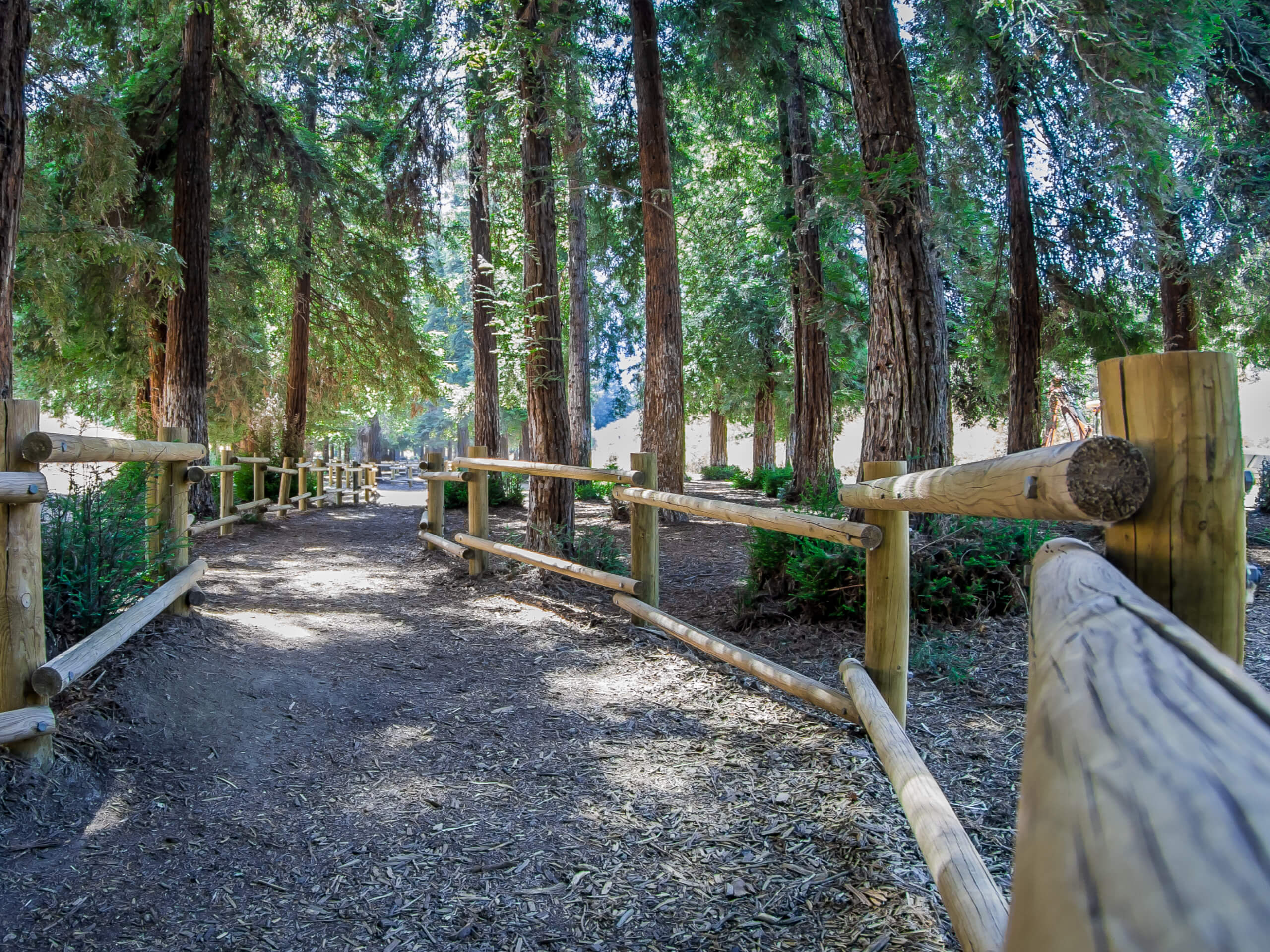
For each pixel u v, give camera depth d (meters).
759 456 24.83
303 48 12.34
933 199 7.66
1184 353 1.15
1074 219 11.00
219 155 13.23
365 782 3.55
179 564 5.26
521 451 32.38
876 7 6.38
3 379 4.57
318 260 17.53
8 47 4.49
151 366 12.95
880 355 6.32
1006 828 2.88
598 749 3.84
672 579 8.08
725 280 20.72
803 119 13.33
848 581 5.71
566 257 19.88
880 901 2.51
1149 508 1.16
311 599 6.96
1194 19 7.75
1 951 2.39
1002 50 8.69
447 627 6.11
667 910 2.57
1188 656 0.40
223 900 2.69
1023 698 4.14
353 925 2.56
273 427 16.41
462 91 12.40
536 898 2.68
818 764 3.49
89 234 9.27
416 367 19.05
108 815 3.17
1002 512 1.60
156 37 12.22
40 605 3.30
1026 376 10.94
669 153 12.77
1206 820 0.22
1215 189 10.09
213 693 4.30
